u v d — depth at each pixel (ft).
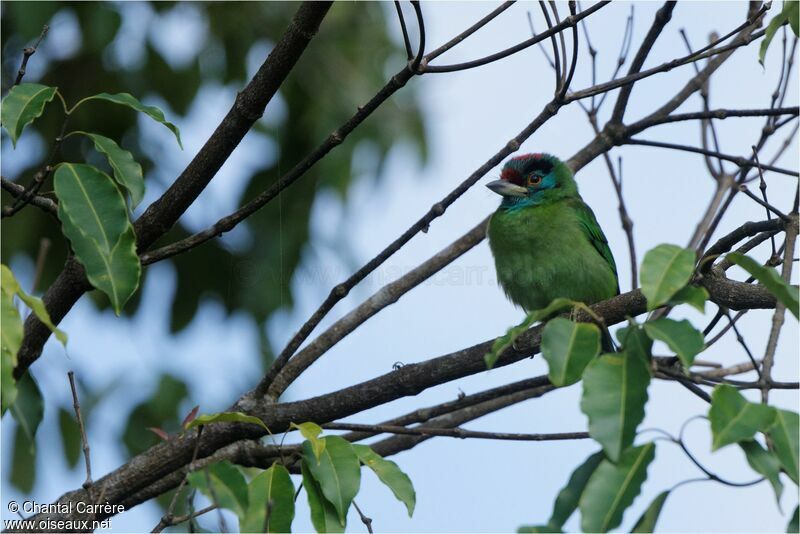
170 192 23.24
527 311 33.06
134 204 19.38
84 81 37.09
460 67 22.49
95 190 19.19
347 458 19.03
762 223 22.47
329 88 37.63
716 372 27.30
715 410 15.75
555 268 31.58
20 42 36.68
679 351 16.14
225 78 38.14
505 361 25.25
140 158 37.40
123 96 20.53
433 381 24.82
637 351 16.51
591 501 16.06
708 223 30.25
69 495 24.67
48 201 21.45
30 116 19.35
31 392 20.38
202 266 37.65
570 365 16.40
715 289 23.30
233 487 17.07
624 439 15.74
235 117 22.54
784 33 28.91
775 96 29.53
